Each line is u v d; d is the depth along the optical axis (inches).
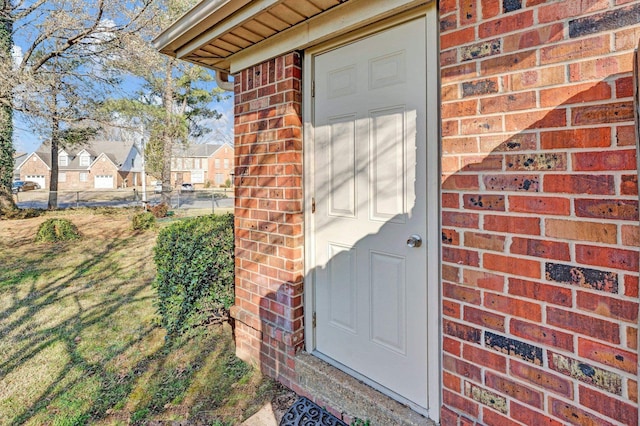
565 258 45.7
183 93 515.8
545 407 47.9
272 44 85.2
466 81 53.4
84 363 96.7
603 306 43.1
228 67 104.1
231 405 80.0
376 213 72.2
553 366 47.1
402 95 66.9
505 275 50.8
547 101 46.3
